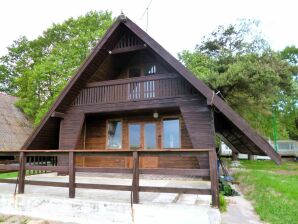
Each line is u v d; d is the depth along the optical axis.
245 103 18.17
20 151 6.64
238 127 7.91
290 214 5.34
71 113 10.65
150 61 11.52
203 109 8.80
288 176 10.63
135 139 10.95
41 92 18.25
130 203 5.26
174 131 10.47
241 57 18.52
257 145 7.72
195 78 8.42
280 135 31.89
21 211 6.13
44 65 16.83
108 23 18.17
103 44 9.80
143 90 9.71
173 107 9.45
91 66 10.17
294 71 19.14
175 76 9.31
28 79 19.25
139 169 5.39
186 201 5.65
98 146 11.48
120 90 10.05
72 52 16.78
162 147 10.46
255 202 7.05
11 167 6.93
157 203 5.28
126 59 11.75
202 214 4.77
